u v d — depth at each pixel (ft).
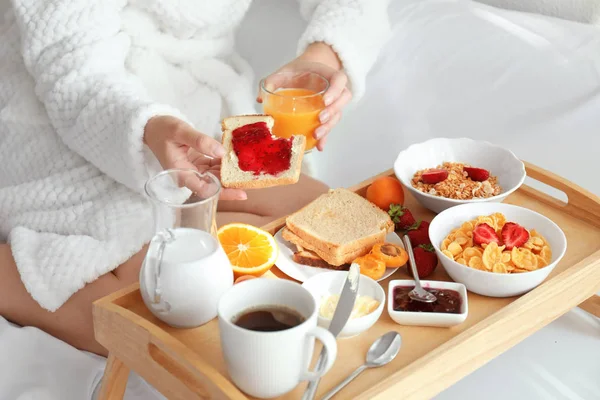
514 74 6.67
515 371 4.79
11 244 5.12
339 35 5.76
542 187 6.20
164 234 3.65
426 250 4.26
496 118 6.59
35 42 5.14
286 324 3.28
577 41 6.76
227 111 6.05
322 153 6.97
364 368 3.51
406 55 7.09
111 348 3.89
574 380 4.73
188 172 3.78
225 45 6.03
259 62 7.35
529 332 3.98
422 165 5.07
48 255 4.94
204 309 3.68
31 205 5.30
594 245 4.46
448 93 6.84
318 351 3.64
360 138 6.95
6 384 4.57
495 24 7.05
